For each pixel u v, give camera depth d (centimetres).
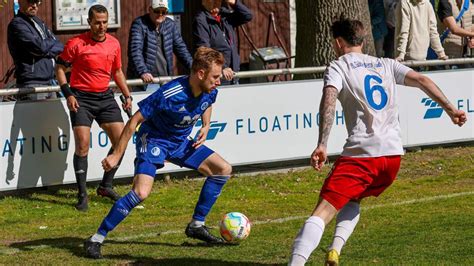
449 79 1830
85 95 1425
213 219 1352
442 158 1792
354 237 1189
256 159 1650
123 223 1331
